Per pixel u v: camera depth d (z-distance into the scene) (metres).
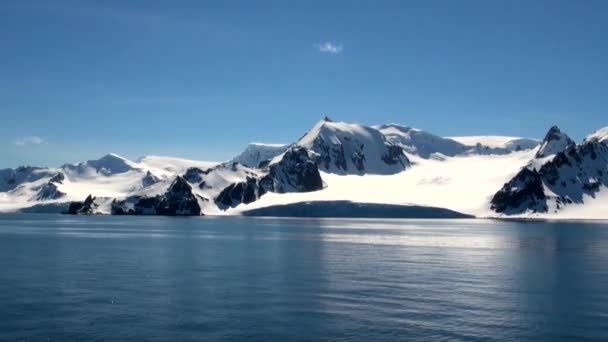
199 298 83.12
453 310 75.81
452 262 126.25
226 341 62.44
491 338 63.69
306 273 107.69
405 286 93.19
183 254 143.12
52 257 135.25
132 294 86.12
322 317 72.06
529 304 79.69
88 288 90.94
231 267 116.81
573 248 163.75
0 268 114.44
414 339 63.19
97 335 64.44
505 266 119.19
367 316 72.62
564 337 64.19
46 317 71.75
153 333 65.19
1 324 68.50
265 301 81.19
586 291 89.38
